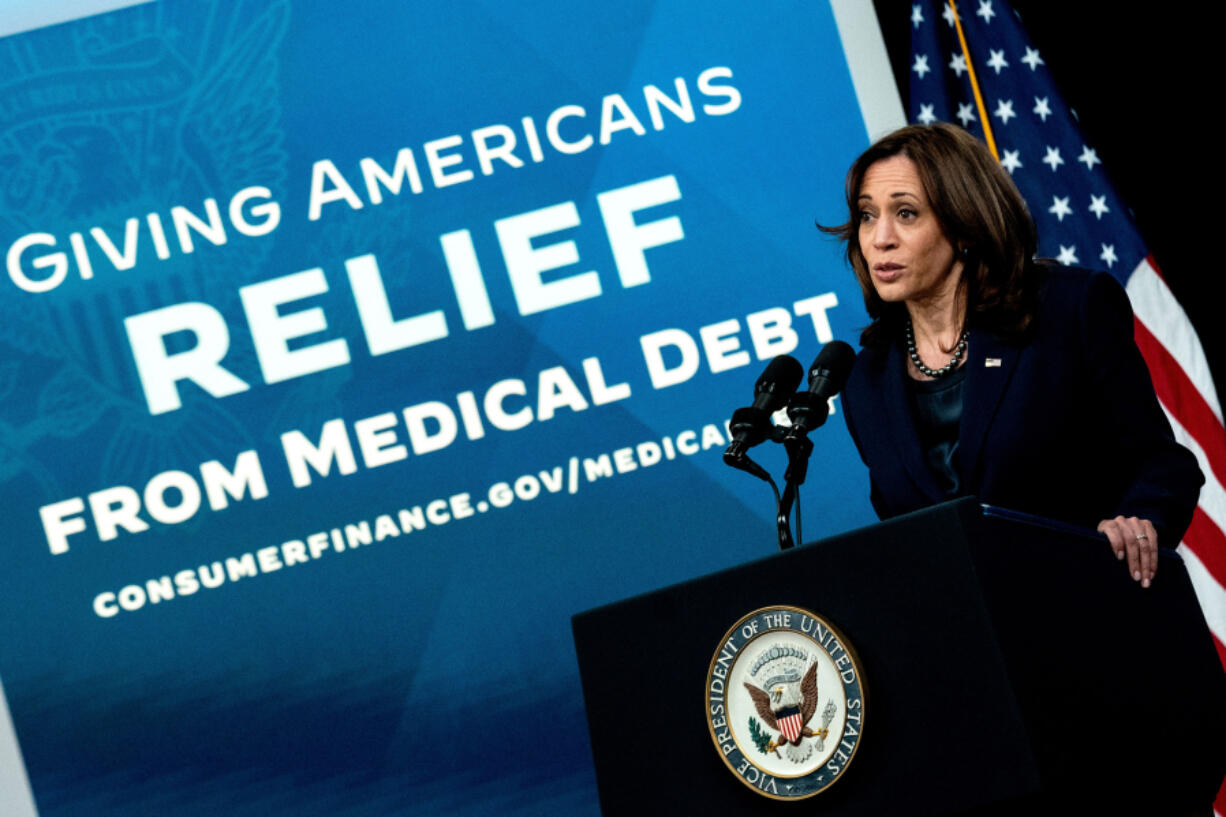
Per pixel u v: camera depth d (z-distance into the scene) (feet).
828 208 49.32
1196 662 15.88
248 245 48.93
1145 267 48.11
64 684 46.03
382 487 47.32
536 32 50.47
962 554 13.20
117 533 47.03
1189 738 15.05
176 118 49.78
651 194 49.44
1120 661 14.40
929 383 19.36
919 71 50.26
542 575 46.88
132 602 46.62
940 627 13.32
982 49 50.72
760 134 49.90
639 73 50.37
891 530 13.74
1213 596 43.93
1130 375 18.10
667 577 46.85
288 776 45.57
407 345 48.26
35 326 48.37
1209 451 45.75
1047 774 12.68
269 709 45.98
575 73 50.29
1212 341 49.60
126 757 45.62
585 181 49.47
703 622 15.15
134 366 48.14
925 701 13.35
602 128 49.88
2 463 47.42
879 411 19.57
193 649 46.29
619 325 48.44
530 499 47.34
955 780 13.09
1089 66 51.31
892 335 20.15
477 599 46.73
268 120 49.80
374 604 46.62
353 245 48.96
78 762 45.57
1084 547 14.84
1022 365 18.02
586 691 16.22
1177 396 46.50
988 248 18.17
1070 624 13.93
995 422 17.90
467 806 45.37
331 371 48.06
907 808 13.35
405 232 49.03
